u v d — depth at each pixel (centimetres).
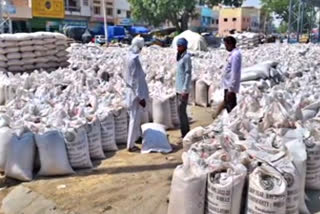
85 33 3256
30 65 1079
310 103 548
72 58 1231
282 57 1200
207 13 6384
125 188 427
